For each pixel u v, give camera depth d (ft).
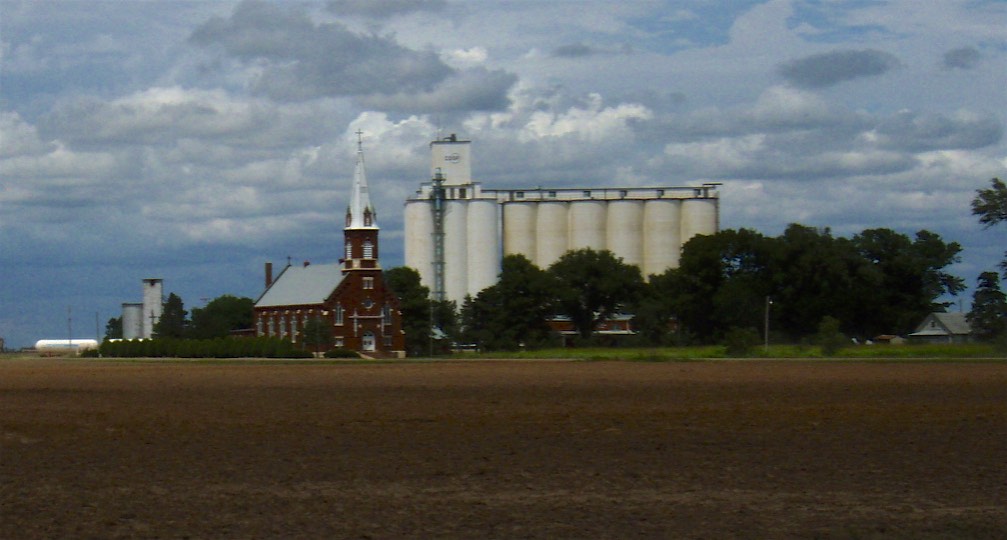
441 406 210.18
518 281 640.58
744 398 220.02
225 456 144.25
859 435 158.92
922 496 114.32
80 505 113.09
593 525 103.24
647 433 163.63
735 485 120.98
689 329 629.92
